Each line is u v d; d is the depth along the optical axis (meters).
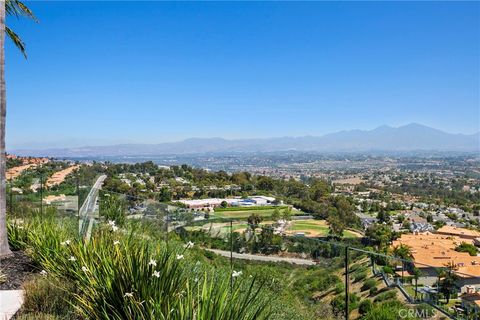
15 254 5.60
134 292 3.21
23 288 4.05
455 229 38.59
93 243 4.34
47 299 3.67
